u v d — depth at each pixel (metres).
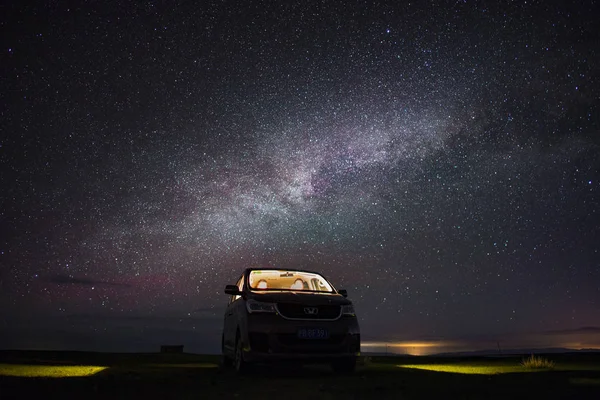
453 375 6.79
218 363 9.91
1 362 9.07
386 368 8.25
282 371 7.67
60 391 4.92
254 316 6.74
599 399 4.34
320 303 6.93
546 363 8.23
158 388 5.27
